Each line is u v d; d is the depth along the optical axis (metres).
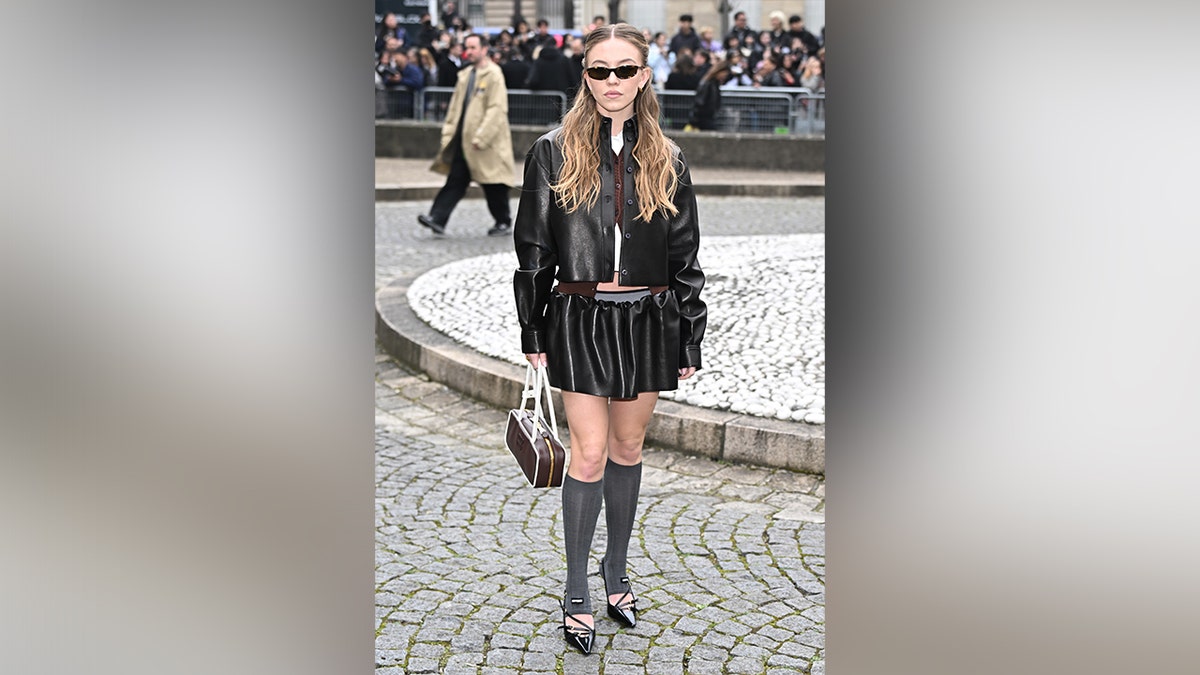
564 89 16.31
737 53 16.69
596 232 3.40
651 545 4.26
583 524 3.54
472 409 5.90
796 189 13.96
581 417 3.52
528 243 3.49
